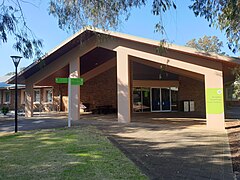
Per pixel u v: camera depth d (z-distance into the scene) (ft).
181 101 77.15
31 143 24.72
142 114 65.51
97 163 17.44
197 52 34.37
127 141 26.23
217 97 36.06
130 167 16.62
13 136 29.78
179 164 17.70
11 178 14.46
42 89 89.66
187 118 53.11
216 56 33.17
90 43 49.39
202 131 33.47
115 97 76.48
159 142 25.73
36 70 58.03
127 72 44.65
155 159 19.06
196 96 75.20
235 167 17.02
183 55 39.04
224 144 24.64
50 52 49.57
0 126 41.34
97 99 78.43
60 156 19.30
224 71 42.42
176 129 35.35
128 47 44.68
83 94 79.82
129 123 42.98
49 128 36.99
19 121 49.78
